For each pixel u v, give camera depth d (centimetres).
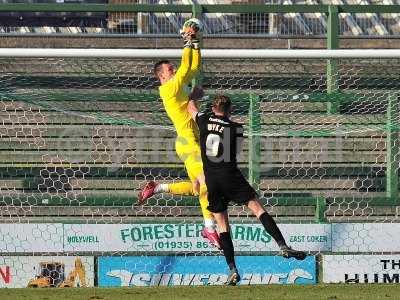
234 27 3753
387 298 2198
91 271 2573
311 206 2962
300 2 4025
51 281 2573
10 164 3127
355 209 3020
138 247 2608
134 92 3209
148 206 2956
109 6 3216
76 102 3180
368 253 2630
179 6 3216
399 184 3138
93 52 2523
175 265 2588
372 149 3173
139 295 2288
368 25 3875
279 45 3778
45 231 2609
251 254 2598
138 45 3722
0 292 2380
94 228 2609
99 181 3128
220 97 2123
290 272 2584
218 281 2581
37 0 3959
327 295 2269
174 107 2286
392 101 3008
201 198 2259
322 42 3778
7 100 3148
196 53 2241
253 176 2902
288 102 3161
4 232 2603
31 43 3719
